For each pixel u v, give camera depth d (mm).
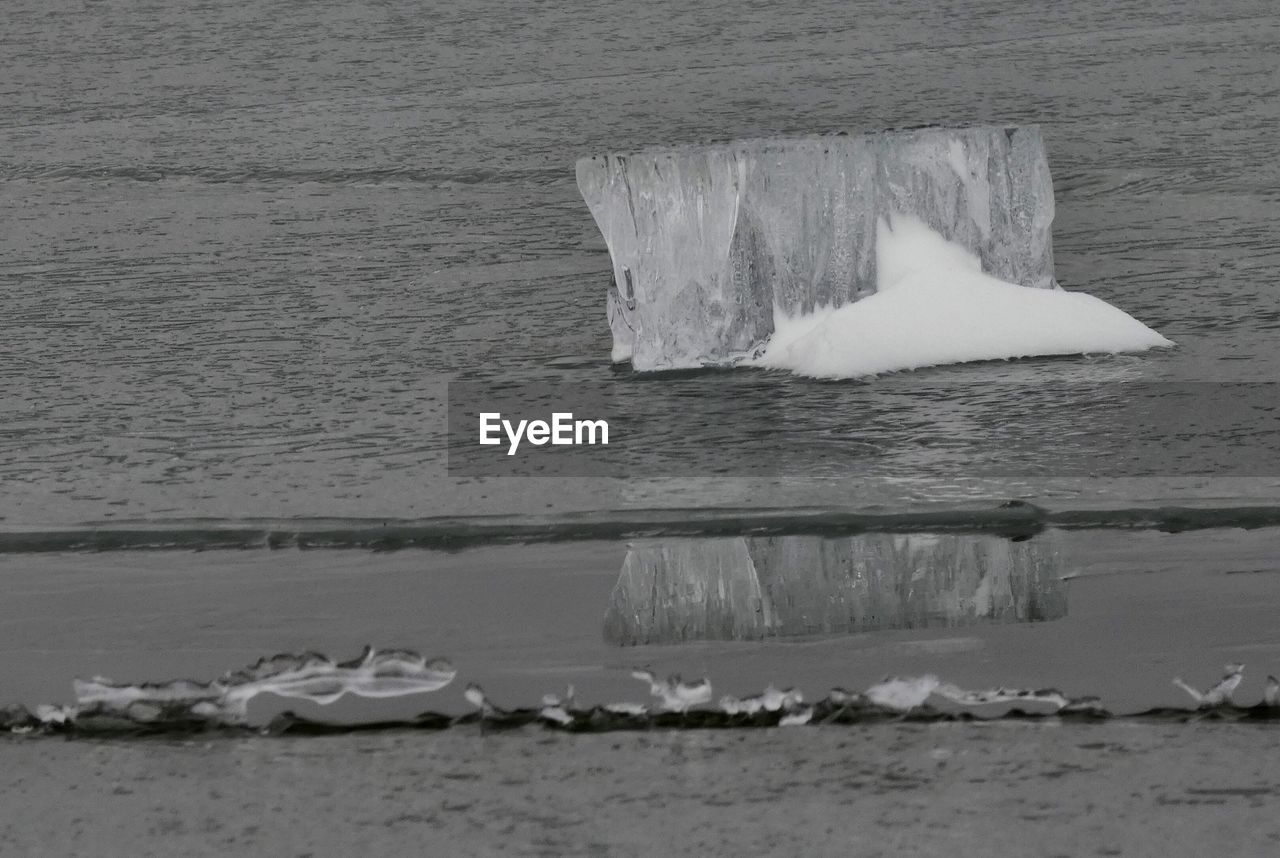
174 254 18531
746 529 10156
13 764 7301
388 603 9125
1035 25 30219
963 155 14500
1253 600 8789
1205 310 15180
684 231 14008
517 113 24938
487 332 15312
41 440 12453
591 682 7961
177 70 29250
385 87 27281
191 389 13727
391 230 19312
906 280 14156
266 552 10047
